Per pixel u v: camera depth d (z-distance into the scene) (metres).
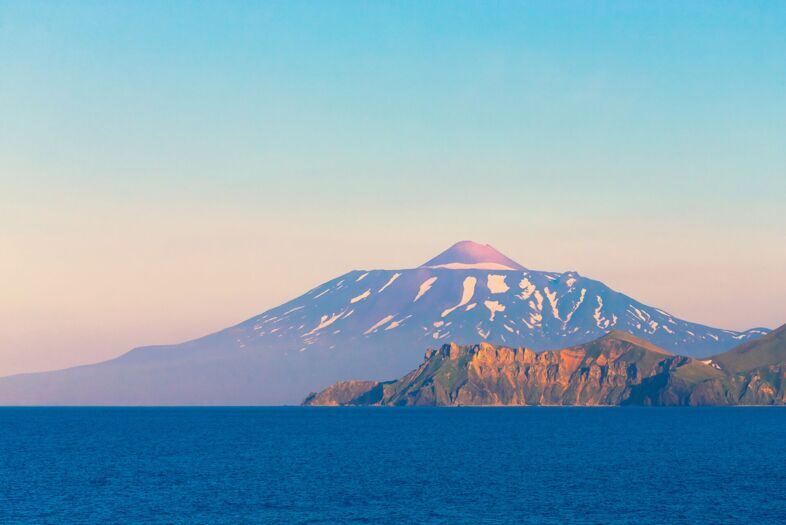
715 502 191.38
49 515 175.50
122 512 178.62
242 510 181.00
